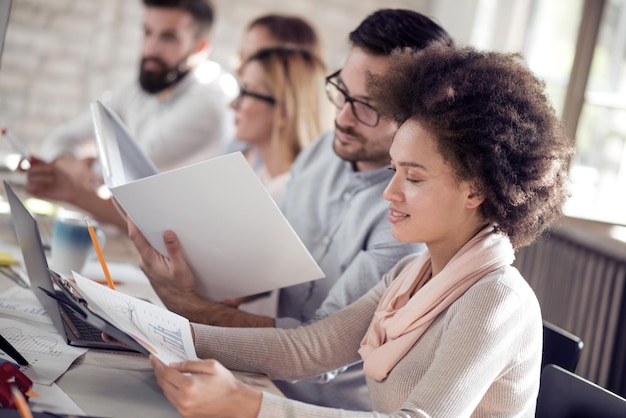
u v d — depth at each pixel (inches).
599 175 141.2
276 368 59.3
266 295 74.4
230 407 44.9
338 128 70.4
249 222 59.0
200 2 126.9
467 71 49.9
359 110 69.0
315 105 106.3
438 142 49.1
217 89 128.3
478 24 167.2
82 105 168.1
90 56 167.0
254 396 45.6
